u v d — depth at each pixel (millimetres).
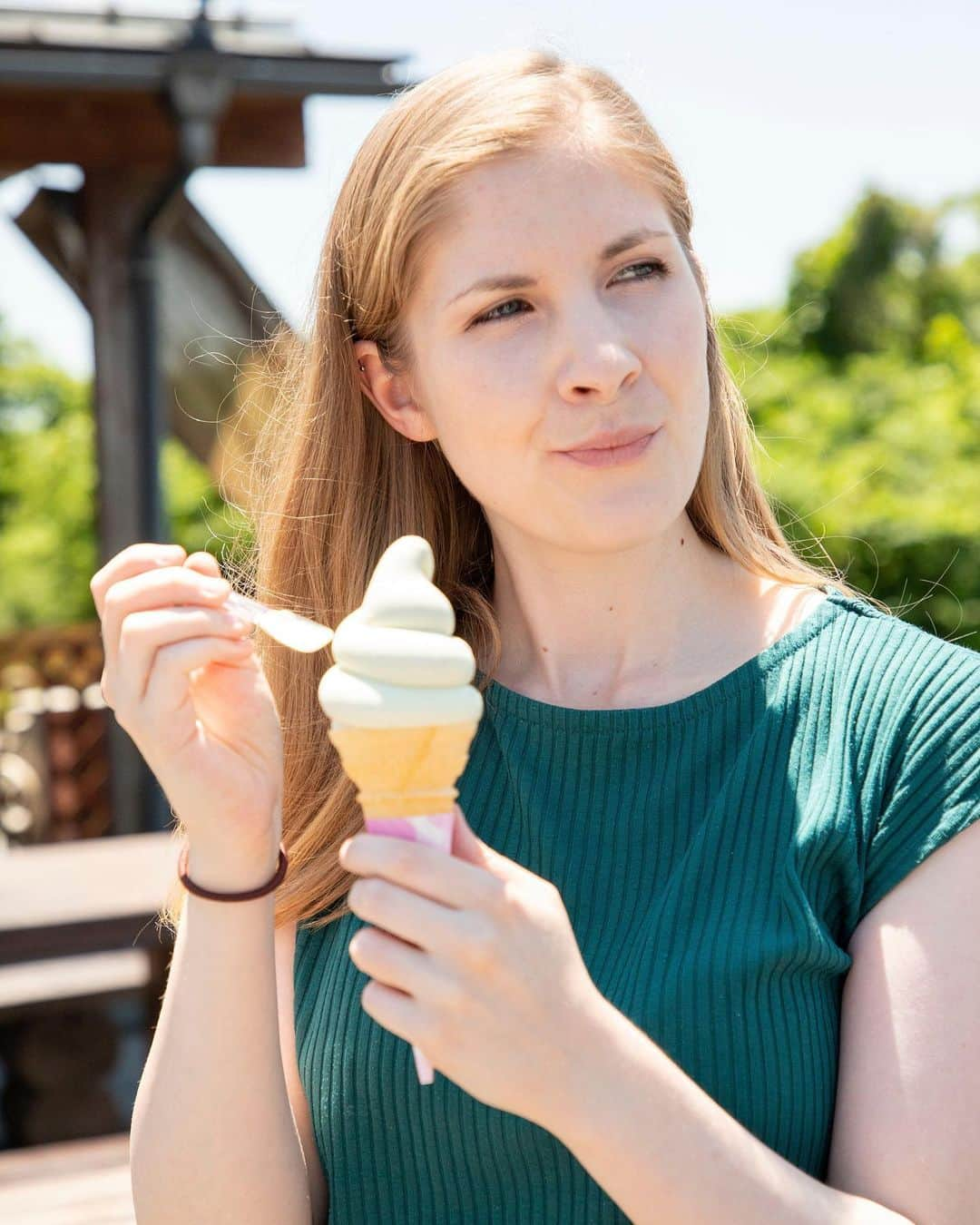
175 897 1823
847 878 1384
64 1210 2830
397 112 1596
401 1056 1452
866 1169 1264
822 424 8523
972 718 1374
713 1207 1128
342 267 1713
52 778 7441
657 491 1423
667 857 1453
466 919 1086
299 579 1837
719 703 1490
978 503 6914
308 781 1763
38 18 5953
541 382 1416
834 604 1538
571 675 1612
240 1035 1421
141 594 1371
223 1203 1407
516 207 1415
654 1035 1348
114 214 6570
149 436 6703
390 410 1688
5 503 17844
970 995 1276
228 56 5754
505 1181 1418
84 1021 4801
